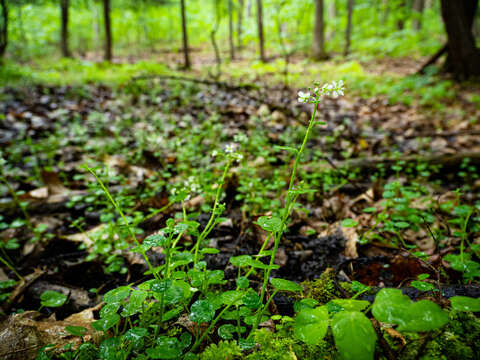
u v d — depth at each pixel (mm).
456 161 4809
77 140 5488
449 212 3510
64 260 3006
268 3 19031
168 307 2012
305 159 5129
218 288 2350
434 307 1214
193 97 8844
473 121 7262
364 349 1153
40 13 17844
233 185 4102
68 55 18797
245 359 1578
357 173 4793
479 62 12352
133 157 5324
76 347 1735
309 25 23266
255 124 6523
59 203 3908
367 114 8352
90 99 8781
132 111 7695
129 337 1462
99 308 2215
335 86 1547
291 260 2791
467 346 1497
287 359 1549
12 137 5973
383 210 3447
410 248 2785
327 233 3211
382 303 1278
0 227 3090
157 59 20672
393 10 24656
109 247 2852
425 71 13305
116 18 25031
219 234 3271
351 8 19703
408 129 7133
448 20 12570
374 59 19016
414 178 4723
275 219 1838
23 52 17922
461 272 2430
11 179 4414
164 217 3502
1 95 8453
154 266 2793
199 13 25750
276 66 14969
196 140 5344
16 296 2355
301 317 1424
